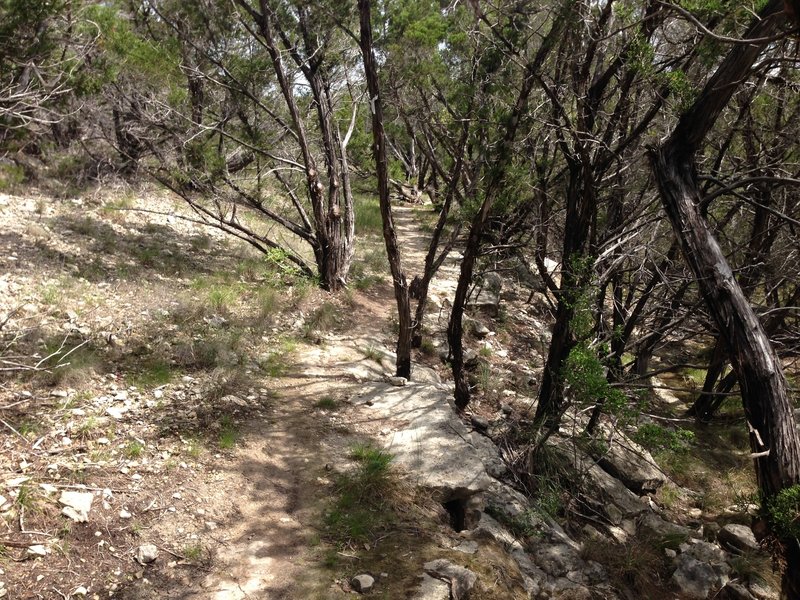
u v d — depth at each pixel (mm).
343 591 3928
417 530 4707
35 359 5453
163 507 4344
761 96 7277
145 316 7016
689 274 6863
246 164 11031
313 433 5754
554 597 4727
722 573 5766
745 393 4102
